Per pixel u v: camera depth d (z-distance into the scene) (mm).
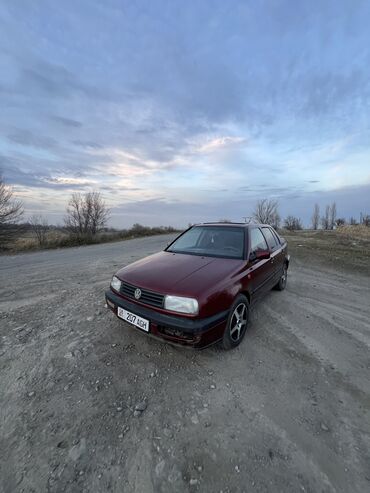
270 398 2273
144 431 1914
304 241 13945
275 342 3215
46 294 4902
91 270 7094
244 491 1509
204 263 3227
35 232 16609
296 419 2049
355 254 9742
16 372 2553
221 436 1881
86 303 4391
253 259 3529
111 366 2652
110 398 2229
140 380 2459
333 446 1817
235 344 3043
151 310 2664
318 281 6172
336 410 2152
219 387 2391
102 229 25969
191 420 2020
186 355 2855
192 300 2479
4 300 4586
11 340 3152
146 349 2947
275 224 36500
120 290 3012
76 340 3145
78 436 1859
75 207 25062
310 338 3344
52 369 2602
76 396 2244
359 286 5824
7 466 1635
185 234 4387
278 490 1519
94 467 1645
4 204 16516
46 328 3467
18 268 7559
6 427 1920
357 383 2500
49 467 1636
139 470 1630
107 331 3357
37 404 2146
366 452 1773
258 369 2670
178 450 1767
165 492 1509
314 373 2635
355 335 3465
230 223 4305
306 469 1646
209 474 1607
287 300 4738
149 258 3656
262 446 1806
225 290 2742
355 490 1530
